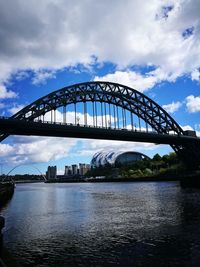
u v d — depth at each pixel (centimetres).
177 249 1880
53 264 1748
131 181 16475
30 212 4122
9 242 2309
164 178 13200
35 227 2906
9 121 7212
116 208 4078
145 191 7125
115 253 1895
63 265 1725
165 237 2195
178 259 1697
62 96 8775
